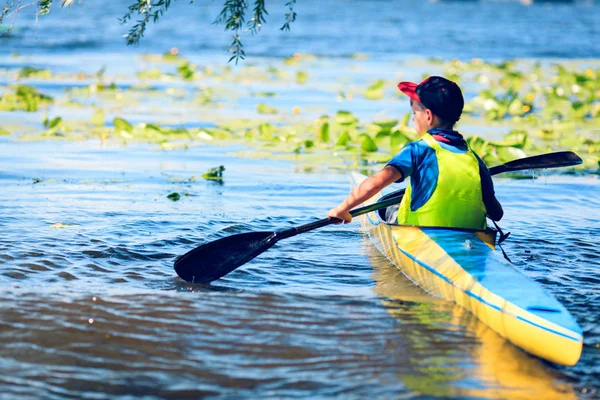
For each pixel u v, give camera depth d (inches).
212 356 461.1
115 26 3767.2
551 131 1381.6
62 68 2324.1
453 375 444.5
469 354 474.3
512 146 1131.3
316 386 424.8
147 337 485.4
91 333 488.1
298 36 3708.2
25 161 1063.0
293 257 683.4
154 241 706.8
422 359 465.1
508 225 800.3
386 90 2050.9
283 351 470.6
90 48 2945.4
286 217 813.9
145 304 545.0
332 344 483.5
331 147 1221.7
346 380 433.4
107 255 660.7
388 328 512.4
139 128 1286.9
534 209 877.8
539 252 701.9
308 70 2487.7
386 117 1563.7
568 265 664.4
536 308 483.2
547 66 2743.6
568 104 1774.1
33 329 490.3
